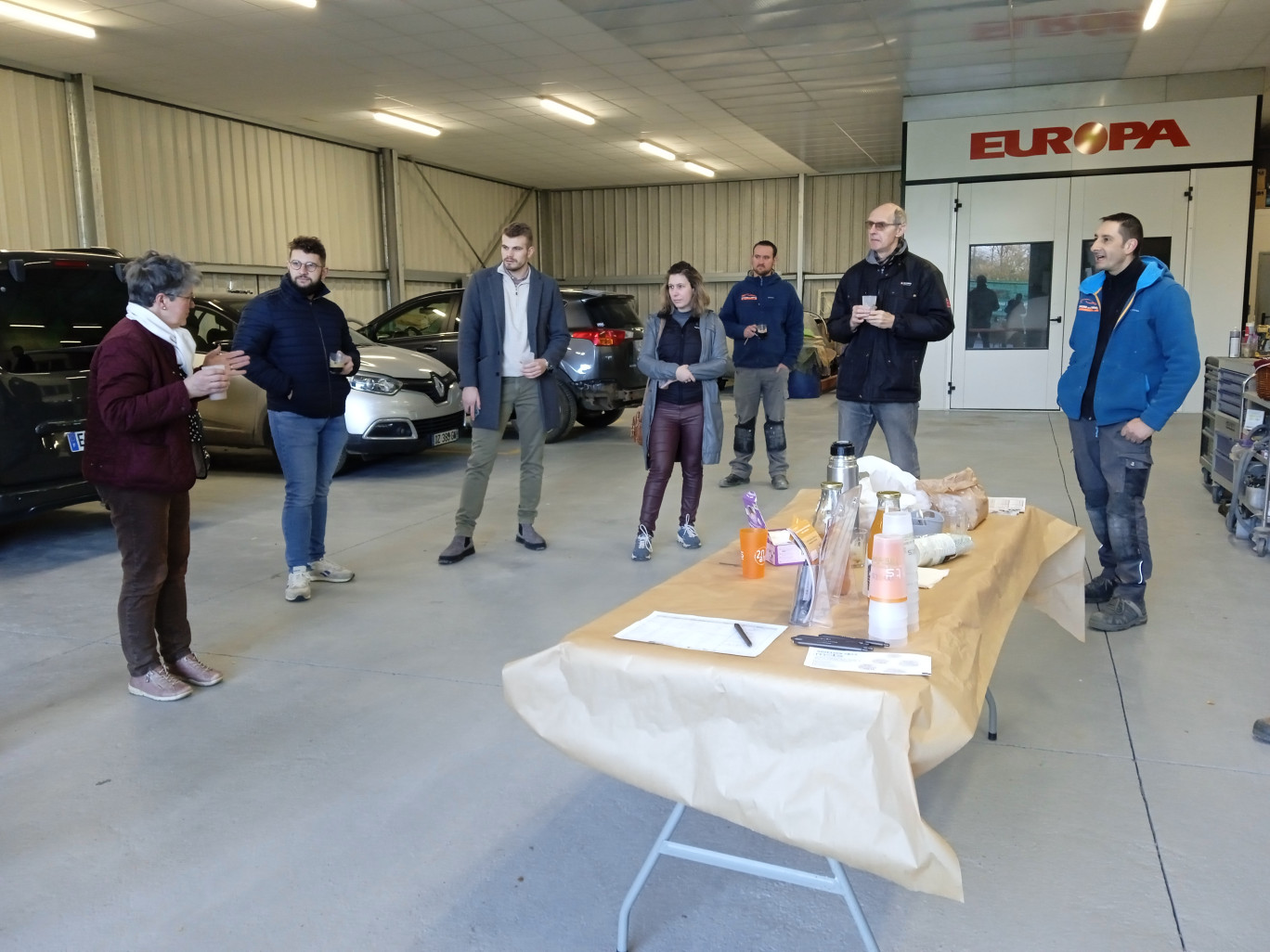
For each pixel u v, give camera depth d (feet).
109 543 17.98
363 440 23.25
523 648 12.01
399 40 30.40
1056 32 28.81
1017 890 6.84
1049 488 21.34
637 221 64.28
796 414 38.11
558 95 38.42
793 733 5.08
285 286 13.41
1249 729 9.39
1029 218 36.35
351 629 12.78
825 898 6.84
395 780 8.68
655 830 7.79
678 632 6.01
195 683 10.94
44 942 6.50
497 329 15.64
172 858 7.48
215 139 40.09
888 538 5.71
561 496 21.59
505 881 7.13
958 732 5.02
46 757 9.23
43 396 16.07
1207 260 34.73
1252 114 33.47
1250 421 16.51
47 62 31.83
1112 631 12.21
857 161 54.90
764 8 27.04
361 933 6.53
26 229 32.07
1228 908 6.58
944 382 37.99
